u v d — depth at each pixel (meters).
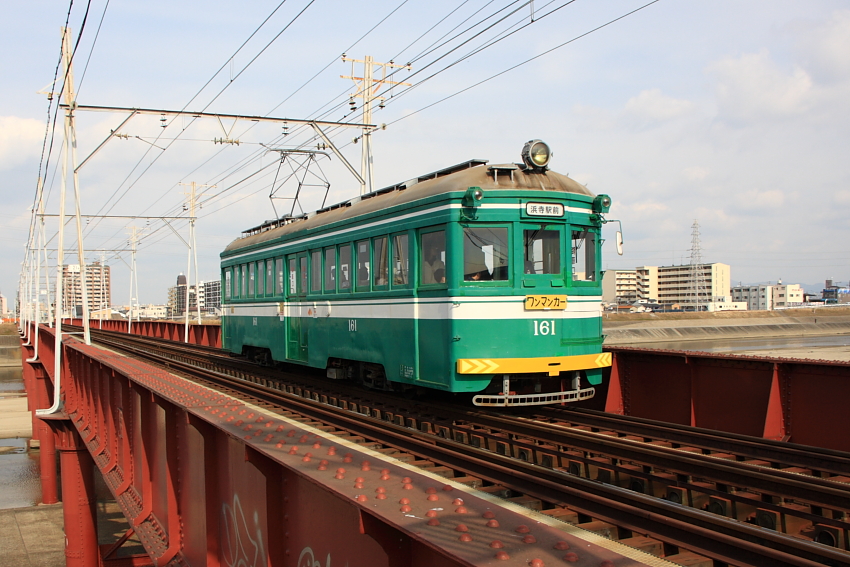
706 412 9.65
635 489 6.84
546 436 8.78
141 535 9.52
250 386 13.62
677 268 179.25
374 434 8.66
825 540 5.15
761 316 100.12
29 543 22.02
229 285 19.78
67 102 21.44
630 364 10.91
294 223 15.34
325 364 13.29
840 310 111.19
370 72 24.84
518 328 9.73
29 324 48.09
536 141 10.12
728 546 4.34
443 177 10.37
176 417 8.73
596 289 10.52
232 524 6.59
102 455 14.30
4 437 38.62
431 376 10.06
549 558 3.05
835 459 6.96
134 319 55.38
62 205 22.02
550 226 10.03
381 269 11.41
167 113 18.73
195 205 40.06
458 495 4.03
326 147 20.62
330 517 4.63
